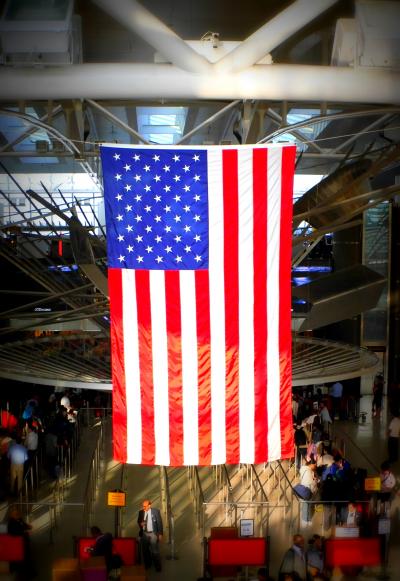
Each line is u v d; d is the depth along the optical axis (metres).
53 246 29.33
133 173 12.51
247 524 16.03
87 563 13.97
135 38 21.92
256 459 12.73
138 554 16.06
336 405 29.02
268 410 12.74
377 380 30.38
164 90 16.83
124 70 16.72
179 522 18.73
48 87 16.89
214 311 12.64
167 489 18.47
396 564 16.33
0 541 15.38
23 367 19.39
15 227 27.16
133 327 12.70
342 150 28.94
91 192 37.03
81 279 25.36
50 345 22.91
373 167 19.66
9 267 30.89
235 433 12.72
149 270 12.62
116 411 12.80
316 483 19.78
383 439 26.19
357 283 20.39
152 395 12.71
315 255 34.97
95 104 19.67
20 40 16.59
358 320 32.69
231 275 12.61
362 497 18.25
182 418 12.70
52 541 17.28
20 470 19.56
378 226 32.47
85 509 17.52
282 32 15.38
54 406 26.61
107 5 14.36
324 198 20.77
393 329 32.69
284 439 12.81
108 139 30.61
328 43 21.67
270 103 21.98
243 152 12.45
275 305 12.70
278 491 20.77
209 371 12.66
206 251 12.59
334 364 20.38
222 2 20.66
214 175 12.47
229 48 17.59
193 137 30.73
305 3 14.92
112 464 23.34
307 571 14.66
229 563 15.60
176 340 12.66
